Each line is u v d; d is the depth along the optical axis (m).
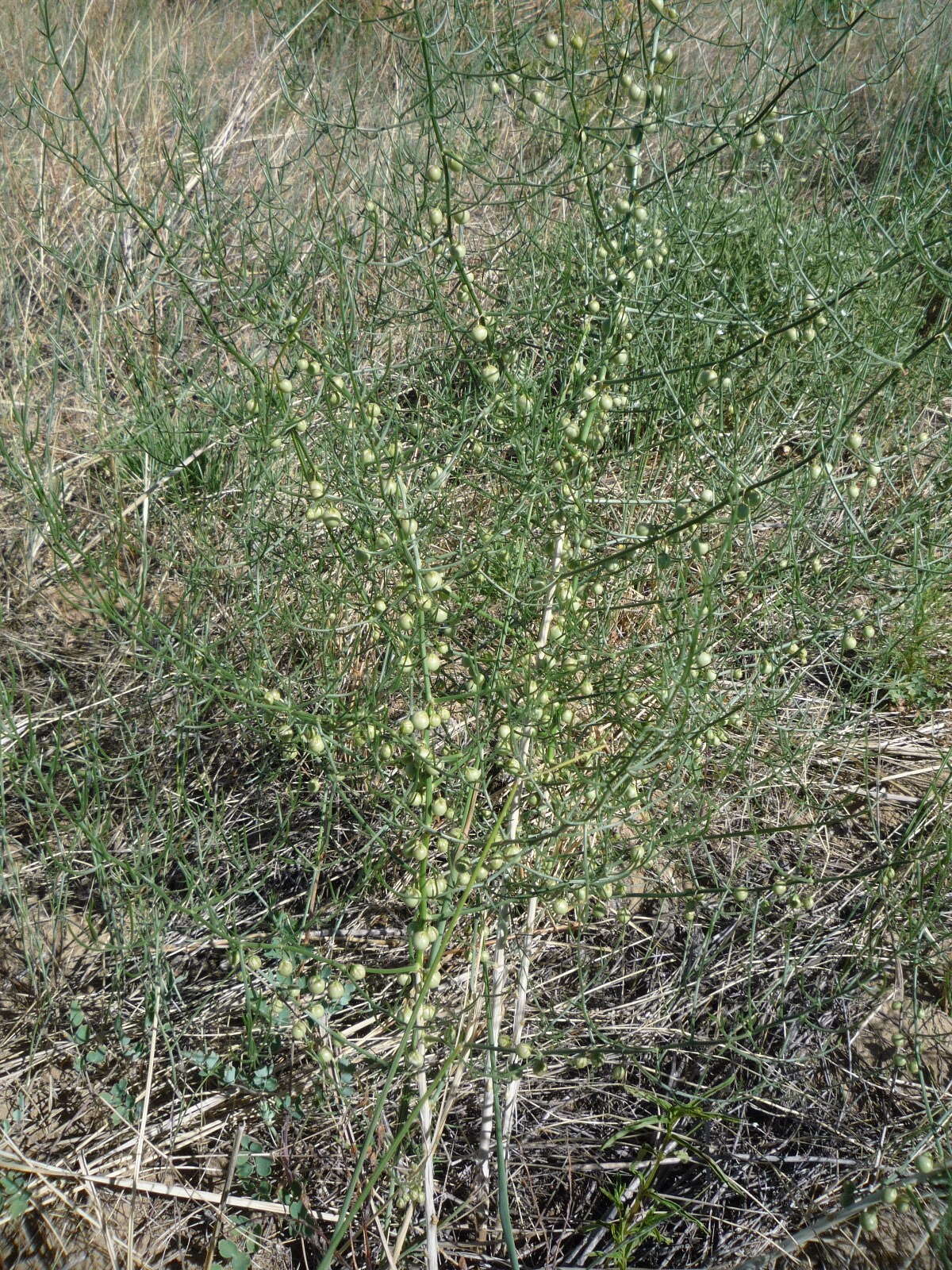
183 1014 2.49
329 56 5.42
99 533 3.46
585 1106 2.37
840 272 3.12
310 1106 2.31
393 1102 2.33
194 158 4.21
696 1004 2.50
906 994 2.57
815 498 3.39
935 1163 2.10
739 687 2.93
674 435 2.78
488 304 3.57
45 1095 2.37
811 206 4.06
